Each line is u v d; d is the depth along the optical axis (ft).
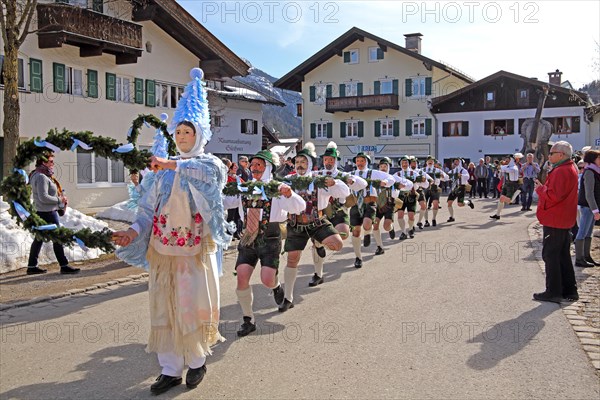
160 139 19.25
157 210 15.60
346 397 14.84
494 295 26.23
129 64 84.28
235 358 17.92
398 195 43.62
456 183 61.05
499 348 18.63
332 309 24.03
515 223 59.31
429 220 63.16
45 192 31.01
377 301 25.31
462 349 18.54
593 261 33.17
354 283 29.35
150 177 16.02
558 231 24.77
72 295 26.89
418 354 18.10
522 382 15.75
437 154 159.74
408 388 15.39
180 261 15.51
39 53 71.26
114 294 27.12
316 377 16.25
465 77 163.02
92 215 61.41
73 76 76.74
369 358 17.79
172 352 15.52
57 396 14.98
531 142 106.93
